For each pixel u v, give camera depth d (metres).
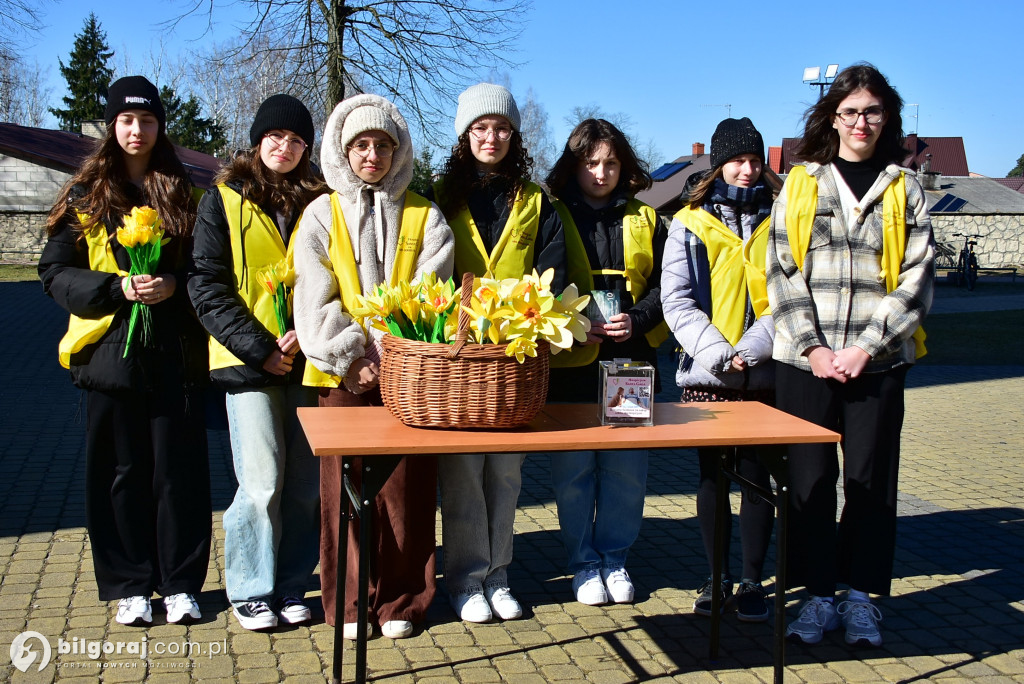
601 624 3.49
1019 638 3.43
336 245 3.15
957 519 4.95
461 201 3.57
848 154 3.38
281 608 3.40
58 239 3.23
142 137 3.18
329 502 3.26
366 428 2.67
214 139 41.94
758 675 3.10
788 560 3.43
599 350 3.72
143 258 3.12
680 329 3.53
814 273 3.35
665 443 2.60
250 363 3.09
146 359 3.20
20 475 5.41
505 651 3.23
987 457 6.46
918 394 9.23
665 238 3.88
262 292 3.21
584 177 3.79
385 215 3.24
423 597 3.37
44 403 7.66
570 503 3.75
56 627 3.30
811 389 3.31
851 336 3.29
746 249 3.55
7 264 24.47
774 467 2.82
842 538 3.41
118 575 3.32
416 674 3.04
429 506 3.35
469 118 3.49
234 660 3.07
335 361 2.98
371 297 2.79
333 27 15.15
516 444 2.52
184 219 3.28
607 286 3.76
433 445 2.46
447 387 2.59
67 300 3.13
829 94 3.34
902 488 5.59
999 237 35.12
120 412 3.23
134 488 3.30
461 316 2.61
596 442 2.56
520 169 3.62
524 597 3.76
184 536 3.34
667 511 5.05
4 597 3.56
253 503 3.25
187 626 3.34
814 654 3.27
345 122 3.17
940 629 3.51
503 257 3.54
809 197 3.35
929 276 3.26
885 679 3.08
